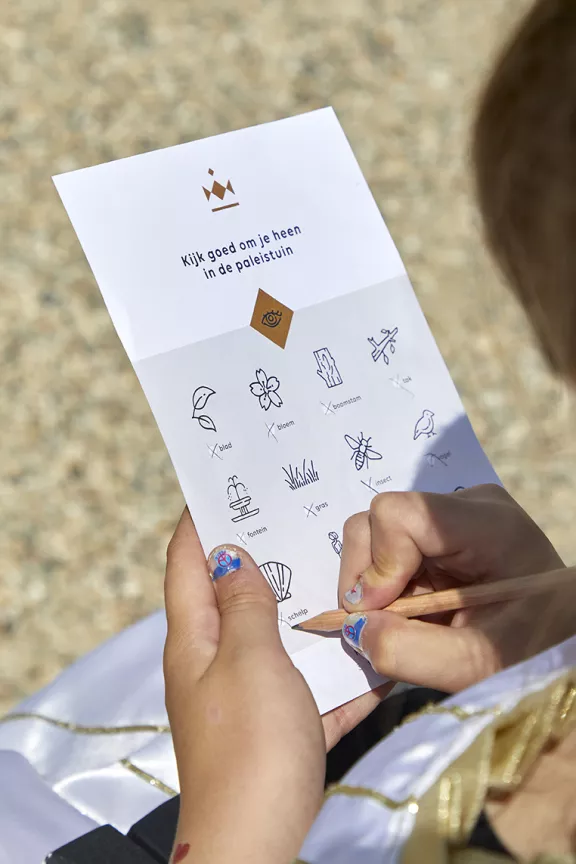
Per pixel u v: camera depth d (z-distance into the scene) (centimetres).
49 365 123
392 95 156
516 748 51
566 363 47
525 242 47
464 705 52
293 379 62
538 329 48
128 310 60
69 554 109
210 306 61
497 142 46
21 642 103
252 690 57
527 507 112
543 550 62
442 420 64
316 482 62
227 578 60
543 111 45
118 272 60
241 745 56
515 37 46
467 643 59
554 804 50
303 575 61
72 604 106
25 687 99
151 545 110
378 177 146
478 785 50
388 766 51
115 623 105
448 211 142
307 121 63
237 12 163
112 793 65
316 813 56
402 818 50
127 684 68
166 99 150
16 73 148
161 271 60
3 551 109
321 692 61
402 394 63
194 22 159
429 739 51
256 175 62
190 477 60
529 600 60
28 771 66
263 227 62
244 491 61
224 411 61
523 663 53
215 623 60
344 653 61
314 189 63
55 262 131
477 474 64
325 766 60
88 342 125
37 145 141
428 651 59
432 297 132
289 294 62
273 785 56
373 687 61
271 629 59
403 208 142
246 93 153
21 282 128
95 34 154
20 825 63
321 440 62
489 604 61
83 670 69
